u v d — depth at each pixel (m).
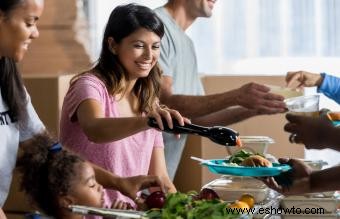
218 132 2.16
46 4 3.78
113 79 2.62
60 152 2.23
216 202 1.99
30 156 2.23
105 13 4.55
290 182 2.32
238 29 4.82
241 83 3.99
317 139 2.19
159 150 2.80
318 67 4.77
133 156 2.65
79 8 3.88
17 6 2.04
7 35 2.07
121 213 1.94
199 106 3.19
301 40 4.77
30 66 3.76
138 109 2.73
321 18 4.74
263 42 4.81
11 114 2.27
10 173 2.29
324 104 4.66
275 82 3.95
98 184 2.28
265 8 4.79
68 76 3.35
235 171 2.35
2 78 2.23
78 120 2.55
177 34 3.42
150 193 2.46
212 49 4.85
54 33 3.80
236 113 3.42
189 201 1.98
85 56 3.85
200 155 3.75
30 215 2.21
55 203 2.19
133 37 2.61
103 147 2.59
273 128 3.86
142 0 4.73
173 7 3.49
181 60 3.43
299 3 4.75
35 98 3.26
